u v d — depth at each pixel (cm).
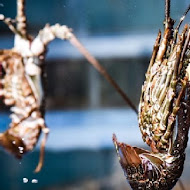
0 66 141
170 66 126
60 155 247
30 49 140
